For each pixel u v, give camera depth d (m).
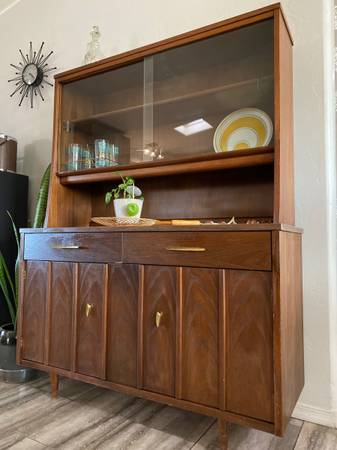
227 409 1.11
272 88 1.37
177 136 1.65
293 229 1.24
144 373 1.26
